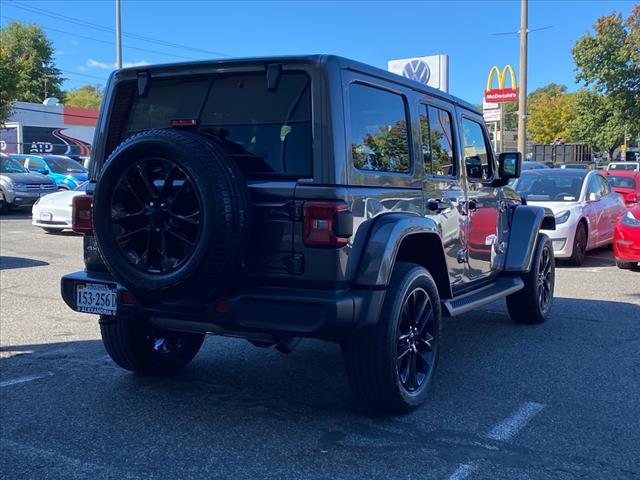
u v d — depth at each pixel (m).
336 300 3.84
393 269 4.48
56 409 4.64
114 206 4.06
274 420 4.46
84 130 50.00
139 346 5.16
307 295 3.89
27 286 9.24
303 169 4.05
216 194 3.75
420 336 4.69
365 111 4.33
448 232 5.36
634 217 10.91
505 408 4.69
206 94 4.44
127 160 3.96
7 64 24.56
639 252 10.72
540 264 7.30
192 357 5.57
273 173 4.12
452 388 5.13
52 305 8.06
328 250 3.87
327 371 5.59
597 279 10.28
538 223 7.01
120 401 4.80
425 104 5.18
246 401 4.83
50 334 6.72
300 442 4.09
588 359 5.95
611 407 4.72
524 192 12.30
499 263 6.63
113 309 4.44
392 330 4.26
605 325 7.29
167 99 4.59
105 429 4.29
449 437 4.17
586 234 11.83
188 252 3.84
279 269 3.96
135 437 4.16
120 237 4.04
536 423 4.41
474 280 6.02
